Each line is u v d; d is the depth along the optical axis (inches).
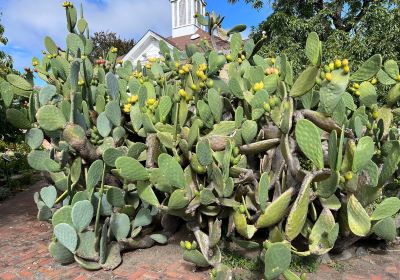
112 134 127.0
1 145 284.7
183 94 110.7
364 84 127.8
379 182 100.4
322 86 93.0
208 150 98.5
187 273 105.5
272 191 114.3
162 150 115.5
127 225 116.0
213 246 102.4
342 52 349.4
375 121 121.6
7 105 130.4
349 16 421.7
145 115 108.5
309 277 98.7
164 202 112.5
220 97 114.6
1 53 310.2
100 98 134.4
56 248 106.6
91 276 105.3
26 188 258.5
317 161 82.5
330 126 99.1
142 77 153.5
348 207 94.1
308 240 100.8
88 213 105.3
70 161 128.6
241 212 94.0
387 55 328.8
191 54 161.5
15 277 106.4
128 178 100.3
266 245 82.1
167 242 128.6
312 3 425.4
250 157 125.3
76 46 147.0
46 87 138.5
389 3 346.9
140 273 106.3
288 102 94.8
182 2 769.6
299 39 401.4
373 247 118.7
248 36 463.8
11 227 158.9
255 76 122.3
